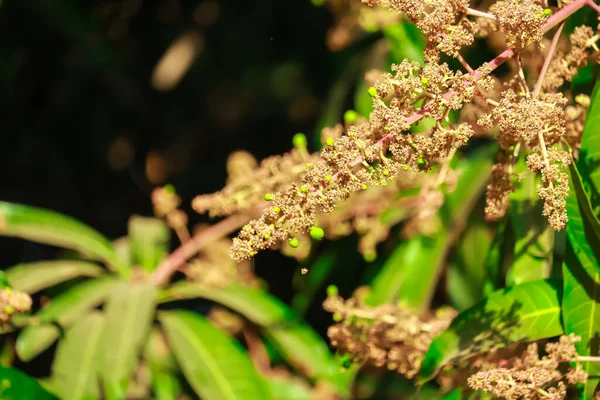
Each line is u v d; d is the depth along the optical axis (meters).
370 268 1.28
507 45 0.90
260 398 1.10
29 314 1.14
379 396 1.36
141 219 1.26
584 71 0.99
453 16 0.89
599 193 0.96
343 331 1.03
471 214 1.22
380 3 0.90
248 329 1.31
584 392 0.95
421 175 1.12
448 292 1.31
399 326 1.02
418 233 1.20
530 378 0.92
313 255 1.32
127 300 1.13
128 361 1.10
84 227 1.21
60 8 1.56
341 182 0.88
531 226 1.03
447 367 1.00
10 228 1.18
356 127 0.89
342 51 1.39
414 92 0.89
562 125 0.92
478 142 1.21
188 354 1.12
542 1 0.94
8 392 1.03
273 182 1.05
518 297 0.98
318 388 1.28
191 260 1.26
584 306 0.96
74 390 1.10
